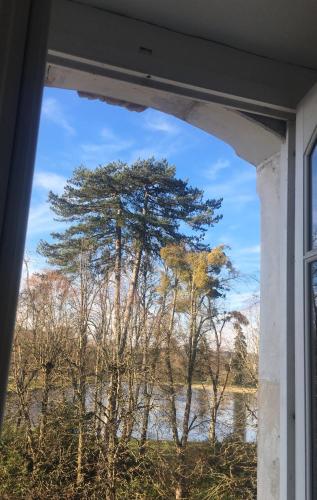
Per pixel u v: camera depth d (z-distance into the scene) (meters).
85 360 6.76
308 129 1.28
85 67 1.19
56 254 7.88
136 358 6.98
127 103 1.60
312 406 1.18
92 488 6.25
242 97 1.32
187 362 7.12
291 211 1.36
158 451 6.62
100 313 7.15
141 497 6.35
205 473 6.61
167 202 8.74
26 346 6.45
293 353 1.28
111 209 8.32
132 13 1.21
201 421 6.87
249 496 6.52
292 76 1.38
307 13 1.18
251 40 1.30
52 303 6.81
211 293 7.51
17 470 6.11
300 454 1.18
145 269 7.86
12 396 6.21
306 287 1.23
